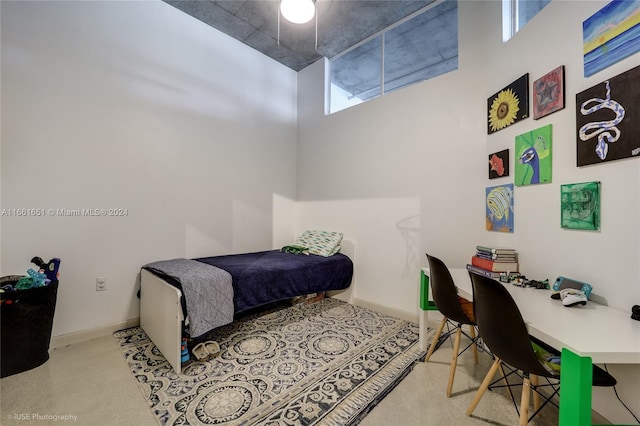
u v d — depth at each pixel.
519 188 1.88
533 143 1.76
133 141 2.47
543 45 1.70
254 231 3.43
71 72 2.16
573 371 0.88
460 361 1.96
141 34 2.52
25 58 1.98
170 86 2.71
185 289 1.84
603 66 1.33
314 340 2.24
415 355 2.03
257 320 2.63
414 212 2.71
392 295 2.86
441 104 2.53
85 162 2.23
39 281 1.83
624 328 1.03
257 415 1.41
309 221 3.75
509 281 1.75
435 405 1.51
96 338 2.23
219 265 2.49
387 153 2.94
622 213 1.24
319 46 3.36
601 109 1.33
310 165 3.75
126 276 2.43
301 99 3.87
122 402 1.49
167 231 2.68
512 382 1.71
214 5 2.71
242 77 3.30
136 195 2.49
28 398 1.51
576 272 1.46
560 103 1.56
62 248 2.13
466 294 1.54
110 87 2.35
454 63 2.72
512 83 1.95
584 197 1.41
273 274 2.47
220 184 3.10
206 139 2.98
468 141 2.35
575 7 1.49
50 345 2.06
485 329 1.25
